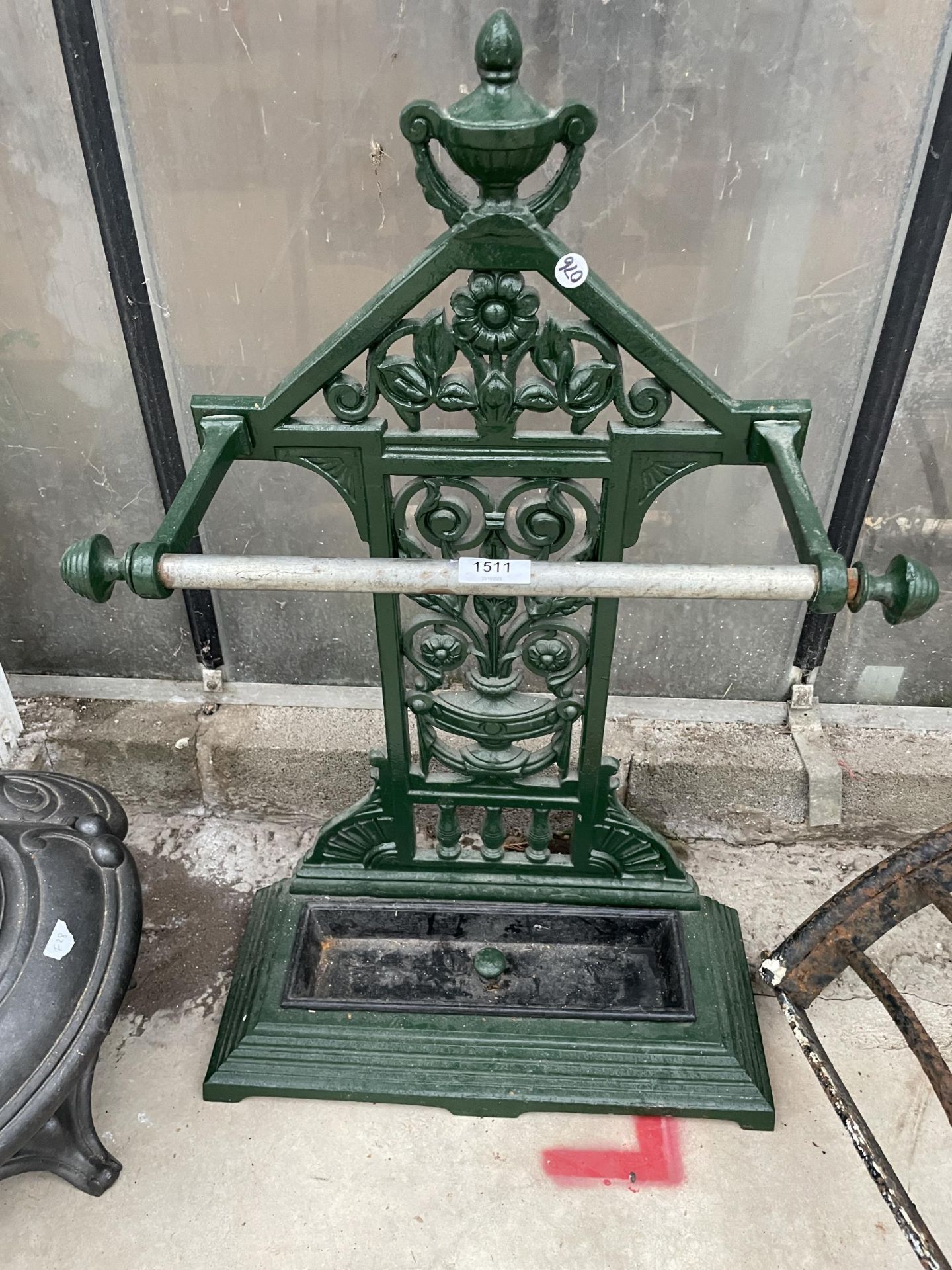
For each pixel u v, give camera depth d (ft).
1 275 5.11
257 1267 4.34
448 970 5.56
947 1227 4.46
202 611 6.27
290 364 5.38
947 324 4.93
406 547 4.33
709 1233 4.44
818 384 5.24
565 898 5.46
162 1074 5.11
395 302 3.53
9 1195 4.61
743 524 5.80
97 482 5.91
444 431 3.94
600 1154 4.74
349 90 4.53
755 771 6.16
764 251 4.86
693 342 5.21
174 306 5.16
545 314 5.23
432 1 4.28
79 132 4.61
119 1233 4.46
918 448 5.39
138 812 6.75
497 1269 4.33
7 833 4.15
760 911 5.97
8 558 6.26
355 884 5.51
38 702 6.68
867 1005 5.41
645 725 6.47
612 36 4.35
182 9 4.30
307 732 6.40
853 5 4.16
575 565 3.42
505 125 3.07
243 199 4.83
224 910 6.05
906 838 6.36
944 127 4.35
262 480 5.77
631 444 3.89
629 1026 4.99
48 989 3.72
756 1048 5.00
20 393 5.53
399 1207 4.55
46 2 4.29
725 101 4.47
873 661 6.29
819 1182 4.62
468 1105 4.83
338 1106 4.95
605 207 4.83
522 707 4.79
